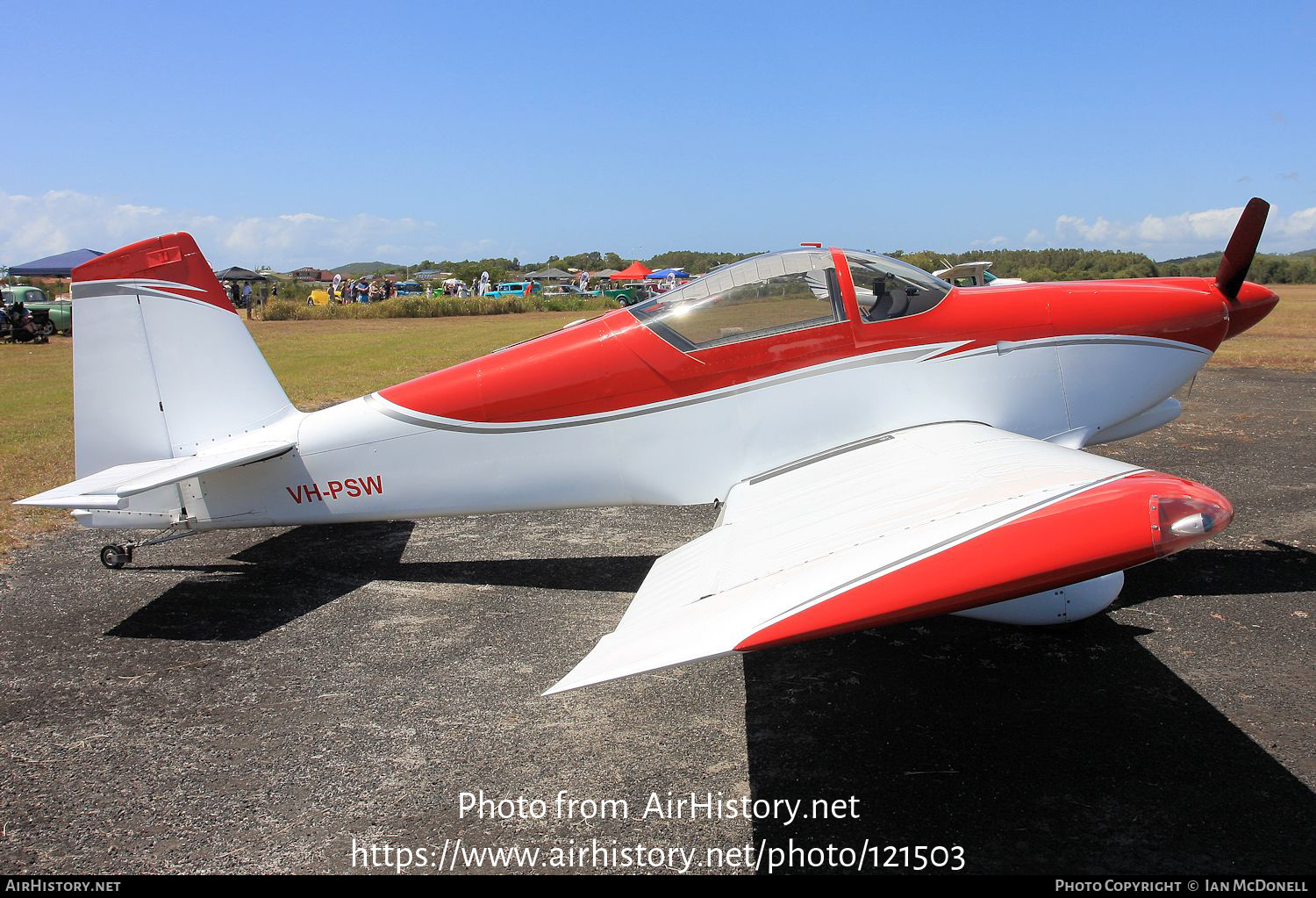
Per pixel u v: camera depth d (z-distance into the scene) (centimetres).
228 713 351
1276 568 467
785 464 453
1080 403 468
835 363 446
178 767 312
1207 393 1022
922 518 302
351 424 483
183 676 385
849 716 334
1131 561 271
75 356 493
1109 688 346
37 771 312
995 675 361
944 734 318
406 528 621
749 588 290
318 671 388
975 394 454
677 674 375
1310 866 243
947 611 271
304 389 1181
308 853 265
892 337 445
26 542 584
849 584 268
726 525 373
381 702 357
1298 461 691
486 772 306
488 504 484
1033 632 401
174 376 497
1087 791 280
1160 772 288
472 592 486
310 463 488
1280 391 1030
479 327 2764
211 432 501
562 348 460
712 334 447
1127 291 473
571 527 610
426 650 407
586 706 350
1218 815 266
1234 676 351
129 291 490
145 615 457
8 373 1534
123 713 352
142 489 422
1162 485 278
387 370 1421
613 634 288
